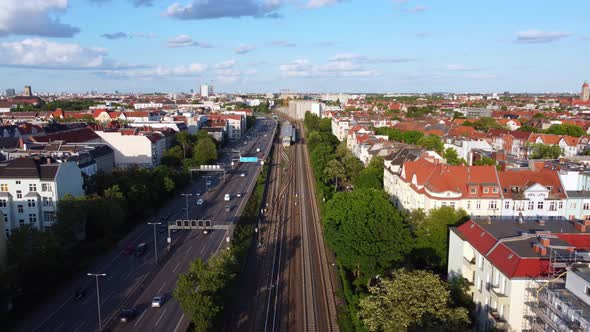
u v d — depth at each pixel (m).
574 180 141.38
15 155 187.25
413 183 143.12
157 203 185.38
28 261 106.06
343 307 102.38
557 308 67.44
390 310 78.44
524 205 131.62
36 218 146.00
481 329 87.31
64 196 136.88
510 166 158.62
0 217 105.12
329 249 143.00
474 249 93.38
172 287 113.75
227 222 164.50
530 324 75.50
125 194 164.50
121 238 149.12
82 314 100.81
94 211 141.12
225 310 103.62
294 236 155.38
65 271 117.31
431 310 76.50
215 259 101.88
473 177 133.88
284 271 126.25
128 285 115.19
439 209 119.94
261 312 103.44
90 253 133.88
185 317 99.19
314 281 120.12
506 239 85.56
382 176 193.25
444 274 113.19
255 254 138.88
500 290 80.62
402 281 82.44
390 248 108.81
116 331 93.38
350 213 119.50
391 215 116.12
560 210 132.75
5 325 95.94
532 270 76.06
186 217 172.25
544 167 162.50
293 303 108.12
